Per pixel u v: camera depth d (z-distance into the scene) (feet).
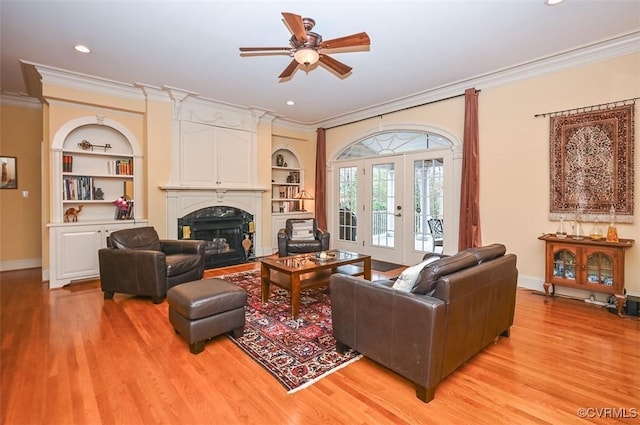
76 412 5.62
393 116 17.85
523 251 13.01
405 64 12.38
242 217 18.95
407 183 17.54
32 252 16.83
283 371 6.95
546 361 7.36
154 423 5.38
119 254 11.39
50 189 13.52
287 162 23.38
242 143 18.84
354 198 20.58
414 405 5.86
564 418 5.48
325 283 10.80
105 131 15.53
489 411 5.68
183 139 16.51
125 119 15.42
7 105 15.92
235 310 8.42
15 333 8.77
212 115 17.54
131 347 8.01
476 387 6.39
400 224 17.94
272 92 15.74
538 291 12.55
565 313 10.29
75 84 13.61
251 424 5.37
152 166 15.53
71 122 13.93
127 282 11.37
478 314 6.95
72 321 9.63
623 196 10.67
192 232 16.84
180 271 12.03
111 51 11.17
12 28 9.58
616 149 10.76
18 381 6.51
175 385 6.43
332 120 21.22
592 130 11.21
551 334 8.76
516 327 9.24
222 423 5.40
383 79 13.96
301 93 15.89
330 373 6.90
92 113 14.48
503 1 8.32
